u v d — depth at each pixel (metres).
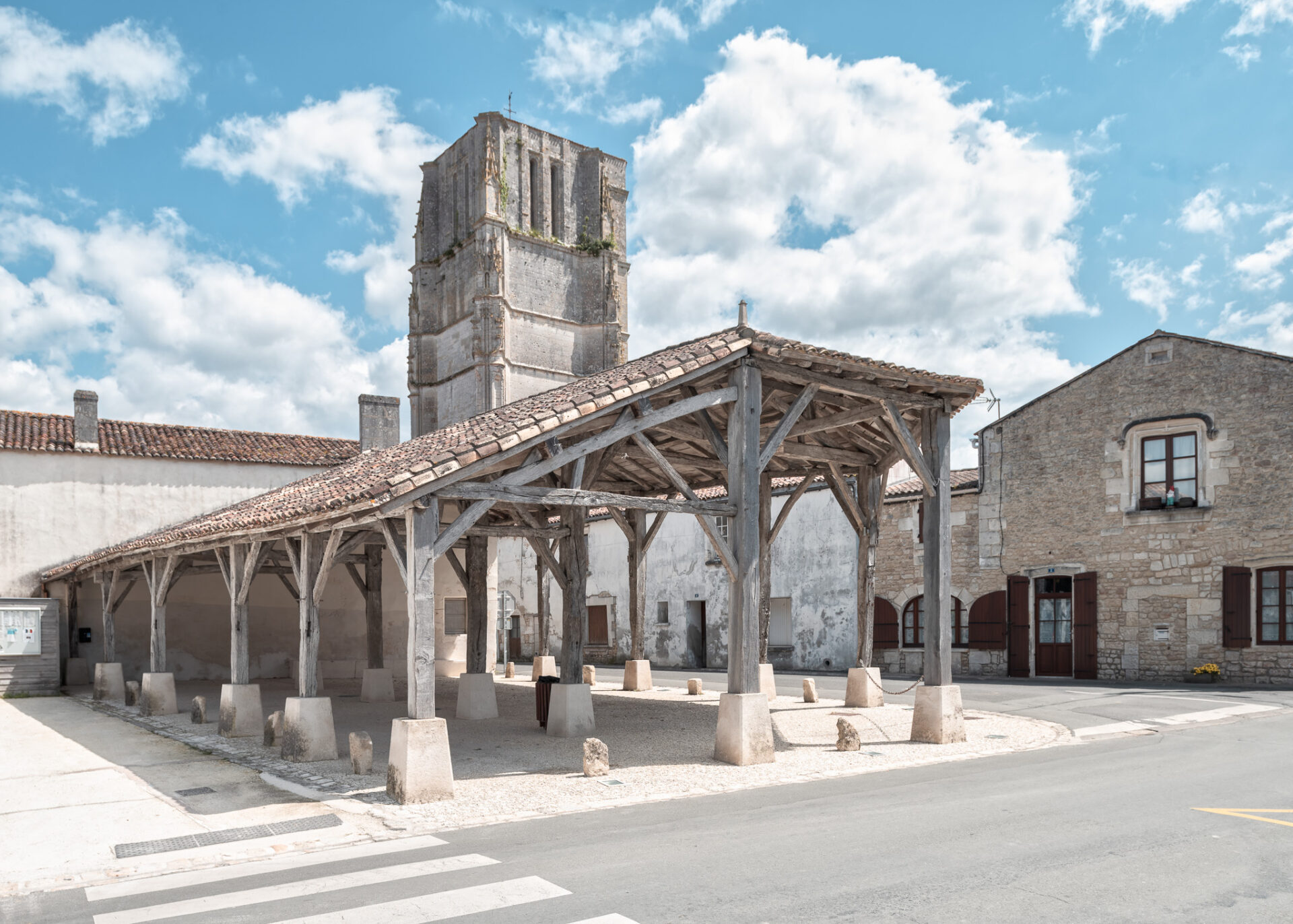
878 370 9.70
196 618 20.58
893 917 4.09
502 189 41.38
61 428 21.41
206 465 22.02
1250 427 16.11
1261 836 5.48
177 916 4.40
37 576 19.84
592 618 28.53
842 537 21.77
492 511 13.78
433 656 7.32
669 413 8.73
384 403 24.12
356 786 7.68
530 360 42.09
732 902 4.34
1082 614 18.02
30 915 4.59
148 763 9.41
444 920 4.18
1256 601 15.87
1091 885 4.54
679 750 9.46
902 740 10.08
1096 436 18.09
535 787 7.51
